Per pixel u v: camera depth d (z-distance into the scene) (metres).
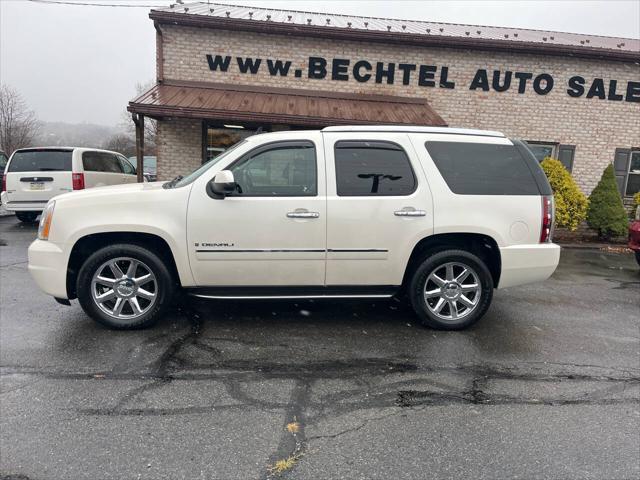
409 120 9.93
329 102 10.84
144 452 2.45
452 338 4.18
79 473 2.28
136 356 3.61
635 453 2.55
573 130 11.75
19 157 10.27
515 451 2.54
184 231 3.96
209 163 4.29
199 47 10.88
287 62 11.09
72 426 2.66
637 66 11.63
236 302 5.03
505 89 11.50
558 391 3.23
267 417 2.81
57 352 3.65
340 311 4.85
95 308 4.05
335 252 4.09
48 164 10.28
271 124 10.40
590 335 4.36
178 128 10.81
